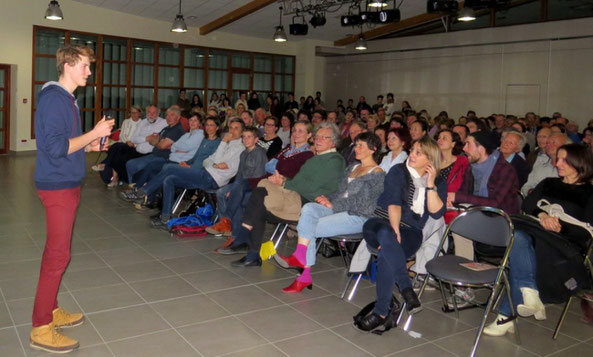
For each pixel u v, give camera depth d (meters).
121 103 12.66
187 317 3.05
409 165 3.09
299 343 2.77
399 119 6.27
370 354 2.67
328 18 12.80
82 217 5.44
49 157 2.43
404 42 13.77
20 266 3.84
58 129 2.38
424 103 13.55
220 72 14.42
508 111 11.83
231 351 2.65
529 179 4.49
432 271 2.81
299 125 4.52
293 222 3.79
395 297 3.22
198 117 5.95
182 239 4.71
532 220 2.94
